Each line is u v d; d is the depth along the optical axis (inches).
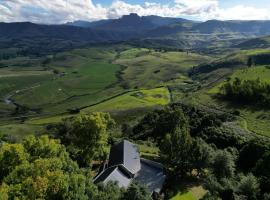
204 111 5187.0
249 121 5044.3
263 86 5861.2
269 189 2385.6
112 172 2625.5
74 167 2228.1
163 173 2928.2
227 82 6663.4
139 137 4675.2
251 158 3139.8
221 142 3843.5
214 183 2466.8
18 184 1633.9
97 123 3038.9
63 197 1674.5
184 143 2950.3
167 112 5098.4
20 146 2105.1
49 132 5954.7
